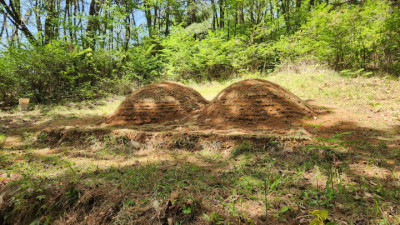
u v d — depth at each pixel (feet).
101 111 27.37
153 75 46.11
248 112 16.52
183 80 41.83
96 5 47.67
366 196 7.59
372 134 13.37
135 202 7.84
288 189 8.29
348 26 28.99
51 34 41.24
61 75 33.65
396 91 21.56
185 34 43.62
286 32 43.09
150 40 47.62
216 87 34.73
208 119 17.42
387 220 6.23
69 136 16.44
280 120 15.71
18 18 35.81
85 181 9.32
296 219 6.67
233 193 8.09
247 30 44.45
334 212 6.88
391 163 10.04
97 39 42.78
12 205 7.90
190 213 7.15
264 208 7.29
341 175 9.11
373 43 28.96
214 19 55.77
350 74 29.04
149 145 14.60
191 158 12.64
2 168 11.72
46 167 11.95
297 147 12.07
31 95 30.32
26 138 17.07
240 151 12.64
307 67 33.12
